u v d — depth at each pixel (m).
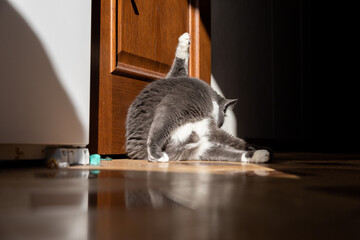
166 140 1.43
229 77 3.12
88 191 0.55
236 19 3.29
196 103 1.46
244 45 3.39
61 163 1.04
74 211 0.40
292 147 4.06
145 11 1.85
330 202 0.46
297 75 4.35
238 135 3.18
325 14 4.68
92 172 0.87
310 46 4.55
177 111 1.41
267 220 0.36
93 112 1.58
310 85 4.52
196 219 0.36
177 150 1.47
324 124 4.63
